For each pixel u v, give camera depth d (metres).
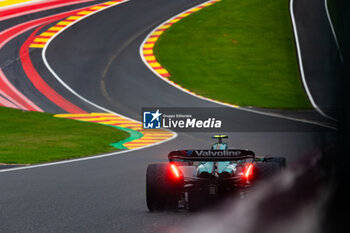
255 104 157.50
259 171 36.62
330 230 29.14
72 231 29.89
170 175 35.41
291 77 193.00
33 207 37.19
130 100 154.25
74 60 195.88
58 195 42.44
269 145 85.19
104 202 39.25
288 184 41.44
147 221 32.41
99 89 165.50
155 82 176.62
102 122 125.69
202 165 36.59
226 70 197.38
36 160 69.38
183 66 197.75
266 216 32.44
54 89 163.50
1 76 174.00
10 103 145.38
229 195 36.56
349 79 84.81
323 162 56.12
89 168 60.56
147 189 35.41
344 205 35.03
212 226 30.45
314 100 164.88
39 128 111.50
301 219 31.59
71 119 125.88
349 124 98.94
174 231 29.58
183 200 37.22
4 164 64.69
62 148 84.38
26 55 197.75
